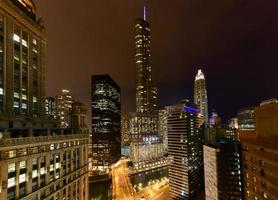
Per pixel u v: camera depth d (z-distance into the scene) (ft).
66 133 281.74
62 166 256.32
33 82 283.38
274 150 193.06
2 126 215.31
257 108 238.27
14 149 178.19
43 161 218.79
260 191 221.66
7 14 237.66
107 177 604.49
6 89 233.35
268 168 204.85
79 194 301.43
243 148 269.44
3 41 232.32
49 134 234.17
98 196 555.28
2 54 230.68
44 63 309.22
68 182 269.85
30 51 277.64
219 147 460.96
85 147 327.88
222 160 455.63
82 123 338.34
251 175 243.19
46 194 220.43
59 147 250.98
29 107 272.51
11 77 241.76
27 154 193.16
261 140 223.10
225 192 449.48
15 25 251.39
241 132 279.08
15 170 179.22
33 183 201.05
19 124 239.91
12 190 175.32
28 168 193.67
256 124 241.96
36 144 204.95
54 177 238.68
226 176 450.30
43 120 287.48
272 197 196.03
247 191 254.68
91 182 566.77
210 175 513.45
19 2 269.03
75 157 294.25
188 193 615.57
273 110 204.13
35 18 301.22
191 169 653.30
